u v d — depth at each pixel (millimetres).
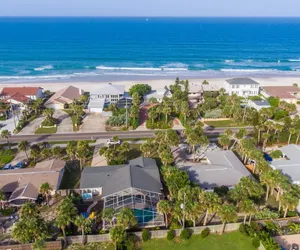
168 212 44594
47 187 50844
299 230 46656
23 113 91688
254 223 46438
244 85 113875
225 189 53875
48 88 126312
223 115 92562
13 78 143250
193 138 66062
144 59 193875
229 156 64875
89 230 44250
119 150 71312
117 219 43375
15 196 51312
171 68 171125
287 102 106188
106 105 102062
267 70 172000
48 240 43719
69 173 62594
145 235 44250
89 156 69438
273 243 42219
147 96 109938
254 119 84125
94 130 84625
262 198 54875
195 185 52656
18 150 72500
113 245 44062
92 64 176750
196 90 112562
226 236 46031
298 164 61812
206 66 178875
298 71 170750
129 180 51906
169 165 59844
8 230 47188
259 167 57719
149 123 86938
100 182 55250
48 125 86750
